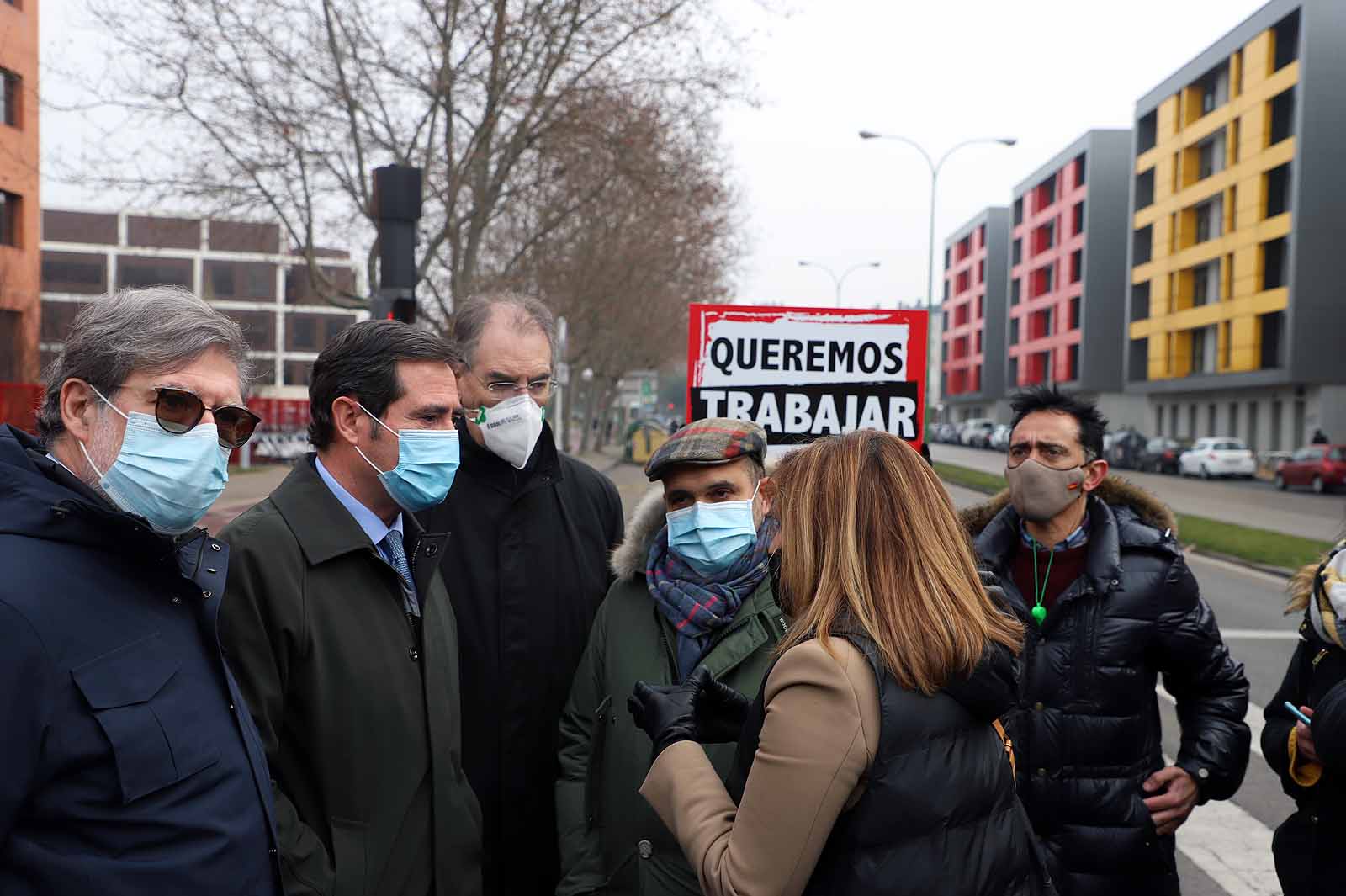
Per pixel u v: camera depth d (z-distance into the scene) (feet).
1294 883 7.35
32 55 68.08
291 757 6.86
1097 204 210.18
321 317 235.40
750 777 5.34
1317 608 7.29
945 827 5.21
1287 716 7.84
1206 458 128.98
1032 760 8.83
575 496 9.85
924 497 5.73
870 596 5.45
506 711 8.71
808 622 5.55
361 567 7.09
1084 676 8.84
